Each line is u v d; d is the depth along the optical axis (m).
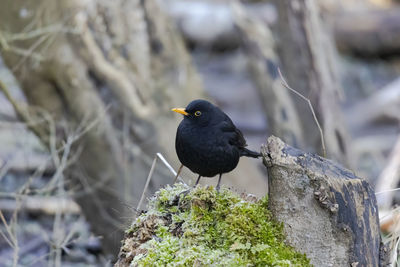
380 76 26.75
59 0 11.63
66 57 11.74
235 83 25.83
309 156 5.58
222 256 5.48
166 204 6.23
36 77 11.80
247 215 5.67
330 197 5.31
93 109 11.97
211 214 5.84
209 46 27.52
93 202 12.20
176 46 13.12
